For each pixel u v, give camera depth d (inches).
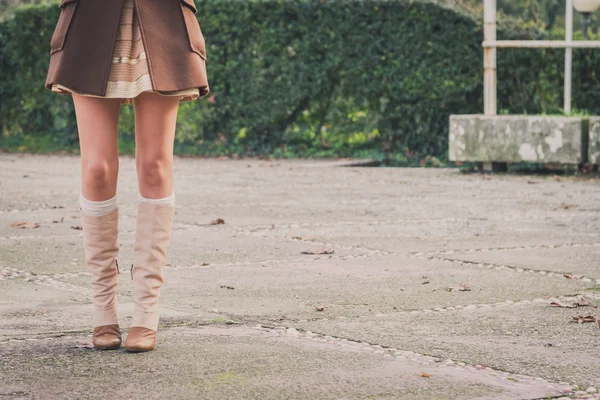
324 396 169.2
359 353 199.3
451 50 756.0
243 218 427.2
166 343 206.7
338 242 360.2
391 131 778.8
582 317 232.8
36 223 401.7
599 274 295.7
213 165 719.7
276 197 510.3
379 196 515.5
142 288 200.4
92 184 200.1
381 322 230.5
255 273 297.4
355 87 783.1
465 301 256.2
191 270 301.9
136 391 171.5
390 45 769.6
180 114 823.7
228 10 800.9
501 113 755.4
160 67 191.5
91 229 201.5
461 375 183.5
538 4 1228.5
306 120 805.9
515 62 750.5
